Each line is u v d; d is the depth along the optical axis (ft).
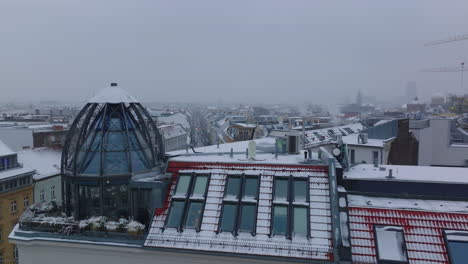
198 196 68.23
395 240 58.80
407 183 71.67
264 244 59.67
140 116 77.97
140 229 65.41
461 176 75.31
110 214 71.15
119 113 76.18
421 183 71.05
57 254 68.59
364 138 158.61
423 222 60.03
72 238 67.36
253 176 69.67
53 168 182.19
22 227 70.64
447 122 183.62
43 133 240.94
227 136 347.97
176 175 73.46
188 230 63.93
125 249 64.59
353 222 61.62
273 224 62.28
